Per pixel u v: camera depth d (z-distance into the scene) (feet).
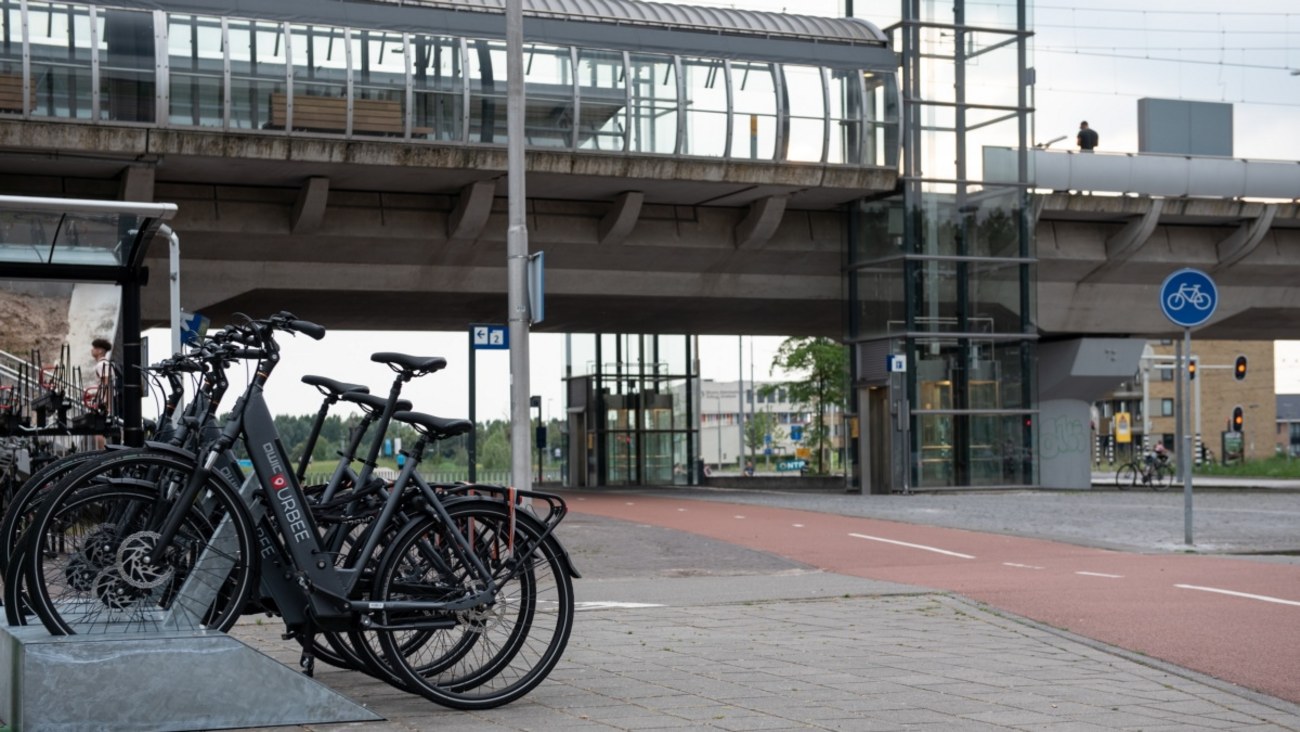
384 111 96.89
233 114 93.40
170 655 18.15
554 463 209.87
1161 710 21.17
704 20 108.88
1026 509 82.94
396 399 20.58
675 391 169.68
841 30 114.01
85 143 90.02
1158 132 138.00
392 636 20.12
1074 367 135.23
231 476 19.80
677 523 70.74
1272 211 131.95
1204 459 270.26
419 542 20.33
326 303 118.32
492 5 101.19
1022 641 28.71
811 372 204.85
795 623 31.68
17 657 17.62
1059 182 123.95
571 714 20.34
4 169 94.63
